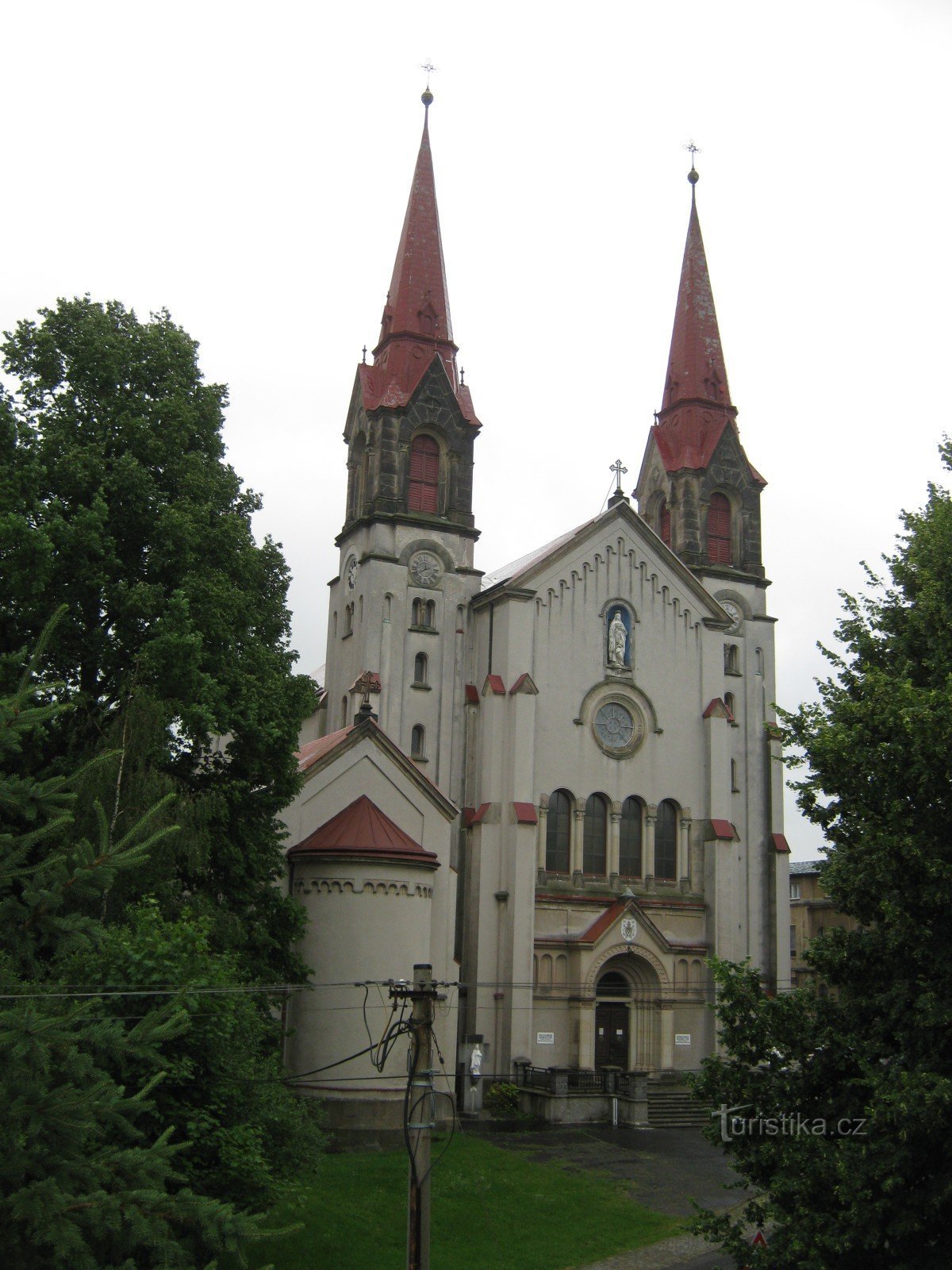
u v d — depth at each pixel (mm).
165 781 34375
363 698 54406
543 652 61219
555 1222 37812
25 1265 13773
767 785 68125
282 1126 29453
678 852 63062
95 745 34719
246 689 38750
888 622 28000
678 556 69688
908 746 22469
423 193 67625
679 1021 60188
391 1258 33094
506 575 69688
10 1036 13422
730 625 66625
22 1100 13453
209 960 27797
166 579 38250
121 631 37125
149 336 40938
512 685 59312
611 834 61344
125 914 31188
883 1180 20484
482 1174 41781
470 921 57344
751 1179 24062
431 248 66625
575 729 61344
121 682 36469
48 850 27422
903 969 23078
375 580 59750
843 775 23453
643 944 58906
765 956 65875
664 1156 47000
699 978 61250
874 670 24594
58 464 36875
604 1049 58625
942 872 21344
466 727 60250
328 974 46062
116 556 37250
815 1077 23766
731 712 68000
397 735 58438
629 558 64438
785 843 67312
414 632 60219
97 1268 14062
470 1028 56250
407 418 62188
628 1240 36688
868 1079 21344
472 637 62031
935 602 25797
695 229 75938
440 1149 44875
